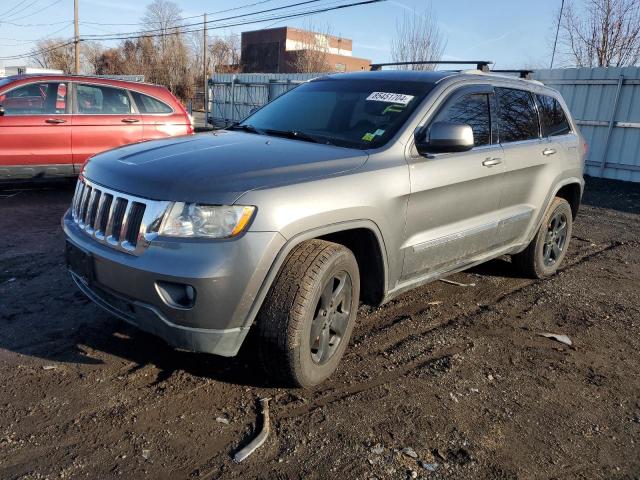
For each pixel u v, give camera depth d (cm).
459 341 397
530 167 470
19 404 289
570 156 535
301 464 255
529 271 536
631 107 1201
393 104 388
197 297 266
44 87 784
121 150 352
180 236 271
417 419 296
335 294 319
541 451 277
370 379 335
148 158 318
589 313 468
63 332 371
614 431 299
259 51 6294
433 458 266
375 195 325
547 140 507
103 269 295
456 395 323
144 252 276
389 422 291
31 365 327
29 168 774
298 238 288
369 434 280
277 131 400
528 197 481
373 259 346
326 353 324
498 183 432
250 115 464
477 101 427
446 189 377
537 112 506
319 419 290
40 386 306
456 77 415
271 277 281
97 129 814
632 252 689
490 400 321
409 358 365
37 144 773
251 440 270
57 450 256
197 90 5450
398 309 450
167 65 5728
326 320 317
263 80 2292
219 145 344
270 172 295
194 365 337
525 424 299
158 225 275
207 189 274
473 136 387
